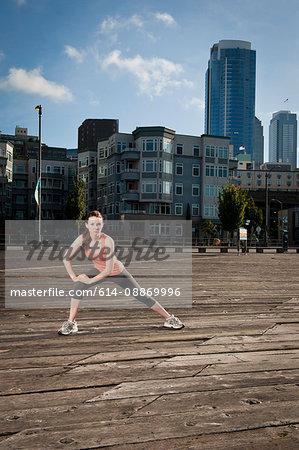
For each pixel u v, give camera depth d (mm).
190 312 5902
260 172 94500
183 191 50906
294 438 2232
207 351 3871
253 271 13125
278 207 70562
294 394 2836
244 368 3383
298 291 8289
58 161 68125
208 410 2564
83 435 2240
